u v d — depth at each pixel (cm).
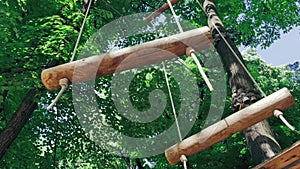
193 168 743
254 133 353
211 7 507
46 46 595
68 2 670
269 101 237
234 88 391
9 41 616
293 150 208
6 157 693
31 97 623
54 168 793
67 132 834
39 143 815
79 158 894
